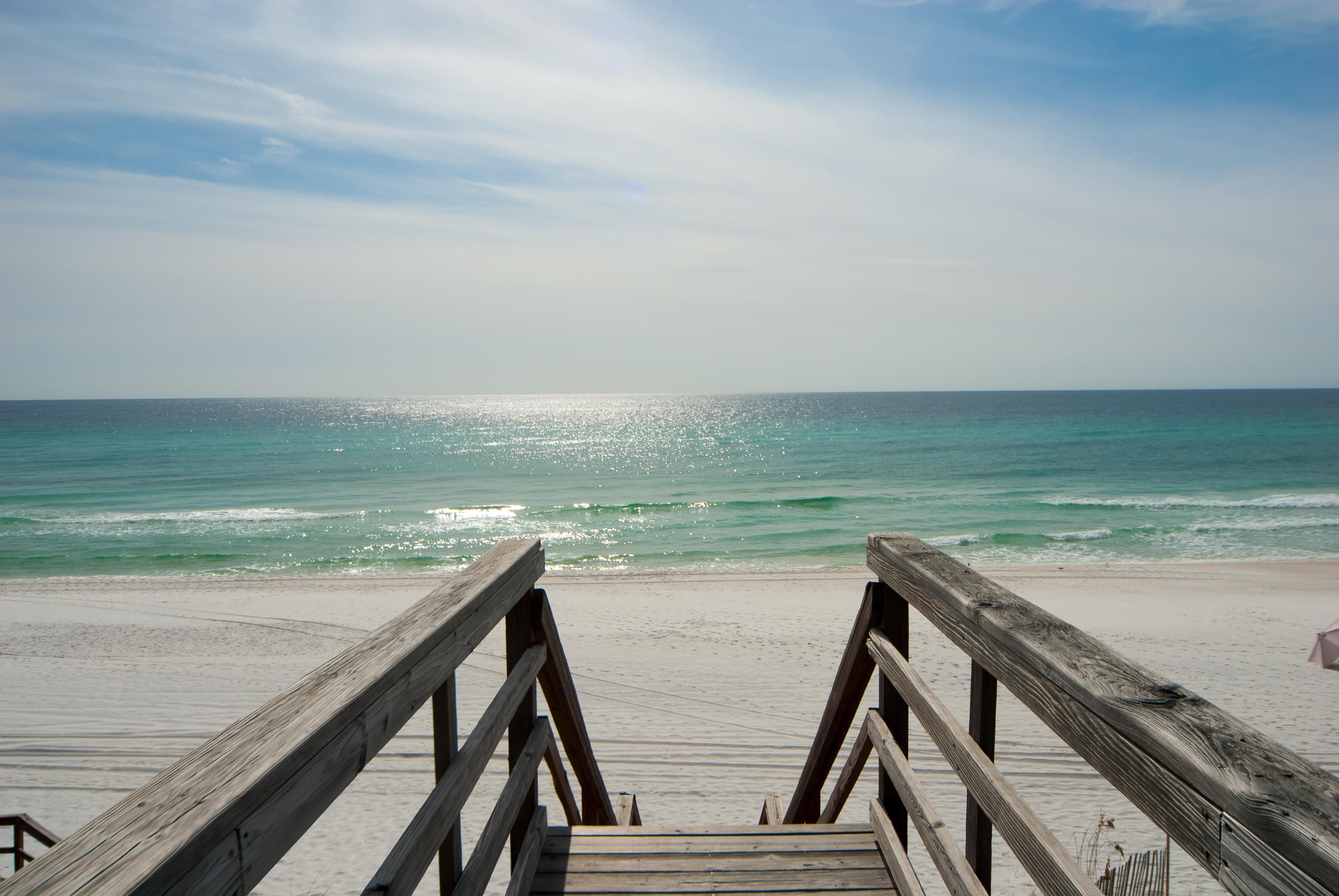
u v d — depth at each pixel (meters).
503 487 37.91
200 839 0.73
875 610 2.36
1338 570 17.73
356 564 20.70
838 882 2.43
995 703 1.60
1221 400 166.25
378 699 1.22
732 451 56.62
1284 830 0.74
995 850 5.46
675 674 10.20
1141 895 4.27
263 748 0.93
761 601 14.91
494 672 9.94
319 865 5.41
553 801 6.54
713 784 6.95
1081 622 12.90
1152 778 0.98
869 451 55.31
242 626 13.08
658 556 21.42
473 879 1.67
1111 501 30.11
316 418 118.12
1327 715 8.62
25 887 0.64
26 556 21.78
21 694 9.37
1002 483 37.38
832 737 2.88
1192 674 10.15
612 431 83.88
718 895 2.38
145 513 30.02
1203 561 19.02
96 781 6.98
